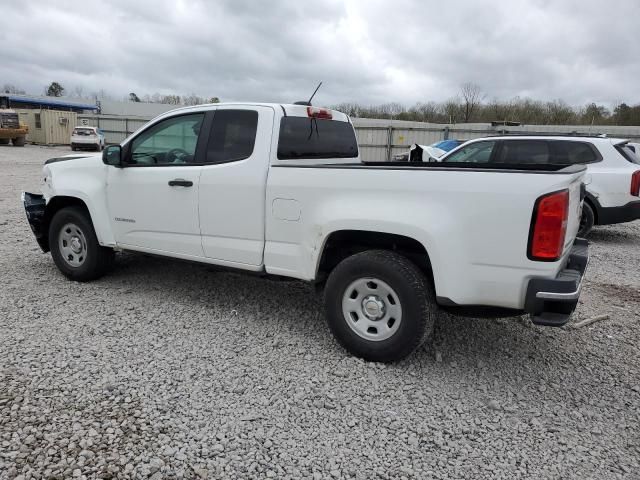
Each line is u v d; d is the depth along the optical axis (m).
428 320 3.39
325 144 4.66
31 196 5.56
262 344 3.90
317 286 3.95
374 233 3.55
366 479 2.47
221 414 2.95
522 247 3.05
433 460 2.62
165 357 3.62
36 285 5.11
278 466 2.53
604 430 2.93
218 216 4.18
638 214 8.13
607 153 8.27
